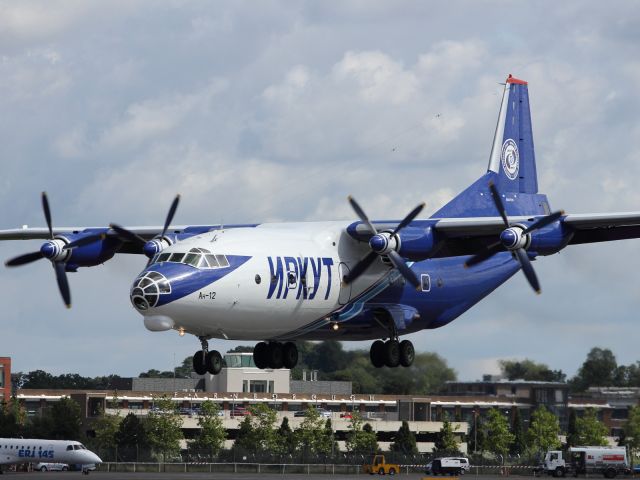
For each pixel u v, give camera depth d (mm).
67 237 157000
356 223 155250
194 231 161875
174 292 136125
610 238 153375
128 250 170125
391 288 159875
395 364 165625
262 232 150750
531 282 142625
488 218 148125
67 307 155250
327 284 151750
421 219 151375
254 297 143000
